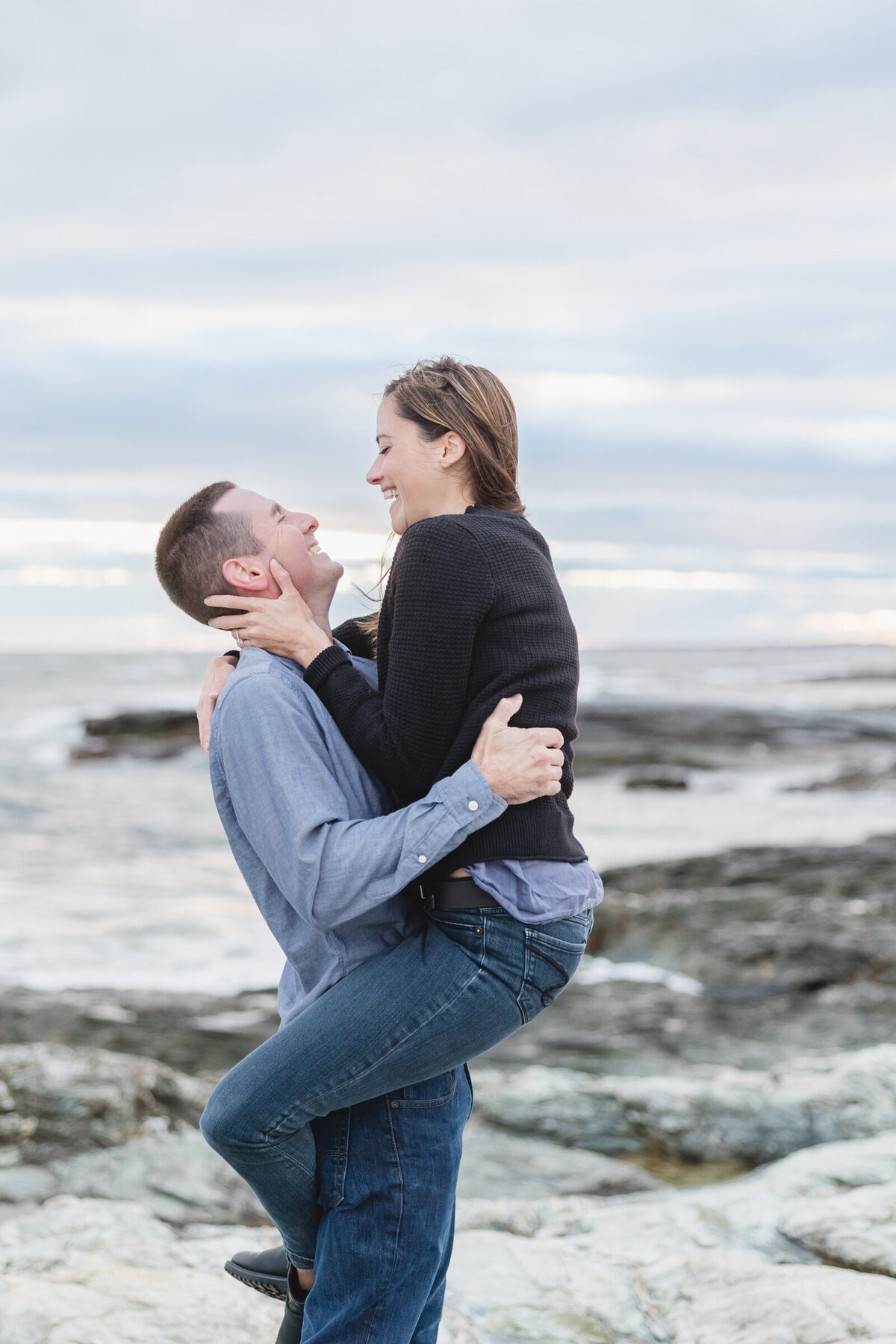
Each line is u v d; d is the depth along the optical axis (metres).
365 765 2.07
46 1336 2.65
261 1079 1.95
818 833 17.20
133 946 9.67
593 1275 3.09
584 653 107.19
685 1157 4.86
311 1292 2.07
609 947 9.29
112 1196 4.30
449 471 2.17
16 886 12.59
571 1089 5.25
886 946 8.25
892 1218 3.29
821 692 53.84
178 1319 2.77
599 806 20.42
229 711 2.02
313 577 2.17
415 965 1.99
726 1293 2.97
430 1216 2.04
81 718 35.62
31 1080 4.98
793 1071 5.74
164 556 2.19
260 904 2.08
